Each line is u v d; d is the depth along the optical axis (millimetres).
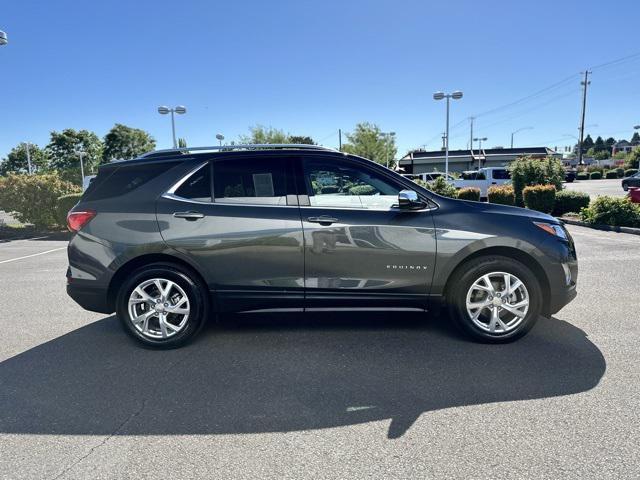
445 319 4688
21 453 2564
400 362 3686
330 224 3902
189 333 4043
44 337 4465
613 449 2482
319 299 4012
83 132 58969
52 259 9656
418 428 2744
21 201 15484
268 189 4035
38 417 2953
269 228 3928
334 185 4039
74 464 2459
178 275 3982
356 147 48281
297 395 3191
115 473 2379
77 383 3434
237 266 3971
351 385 3322
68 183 16547
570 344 3965
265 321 4715
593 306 5027
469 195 18734
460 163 57125
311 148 4172
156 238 3949
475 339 4012
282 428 2781
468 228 3898
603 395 3072
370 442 2611
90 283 4051
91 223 4039
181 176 4082
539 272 3982
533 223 3959
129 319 4039
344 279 3961
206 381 3430
